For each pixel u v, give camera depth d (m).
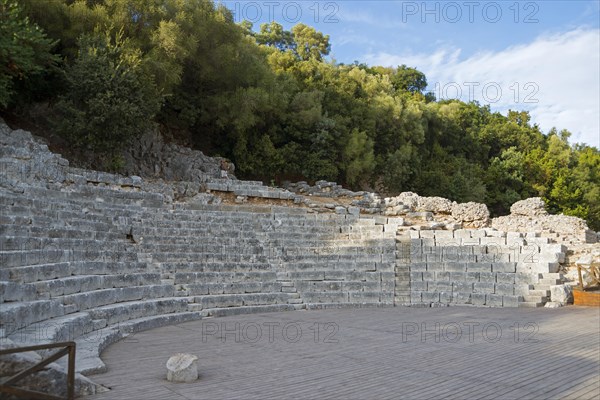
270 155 35.09
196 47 28.36
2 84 19.94
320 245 22.62
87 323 11.32
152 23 26.83
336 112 42.62
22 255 11.27
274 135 36.62
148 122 25.45
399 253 22.05
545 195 54.25
